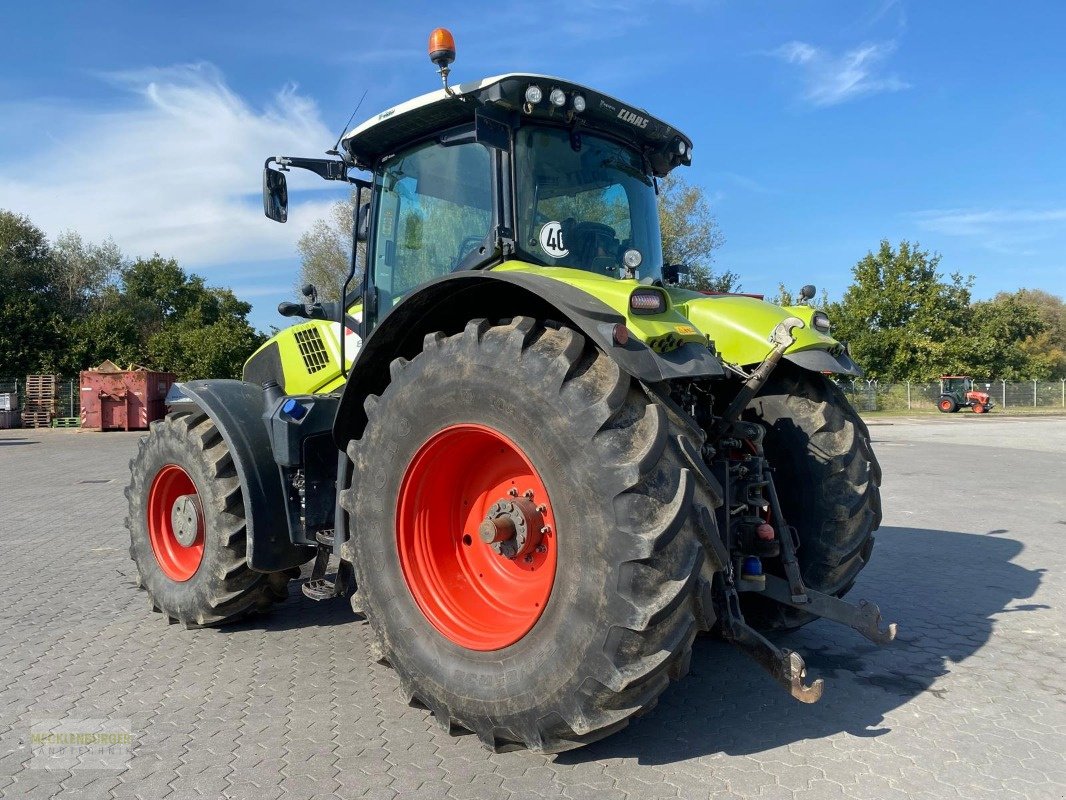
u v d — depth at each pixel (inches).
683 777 101.9
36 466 565.6
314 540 150.8
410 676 114.1
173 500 182.2
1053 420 1200.8
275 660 150.9
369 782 101.4
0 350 1344.7
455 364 110.0
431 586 116.3
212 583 161.2
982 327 1670.8
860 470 142.8
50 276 1802.4
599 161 147.2
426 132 146.5
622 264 147.9
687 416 108.6
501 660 102.9
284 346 187.3
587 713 94.7
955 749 110.5
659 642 93.3
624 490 92.3
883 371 1589.6
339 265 1291.8
